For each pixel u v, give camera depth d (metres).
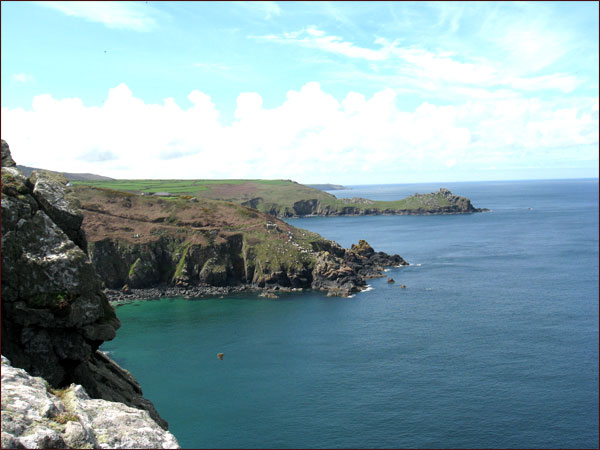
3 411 20.17
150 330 108.75
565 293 131.25
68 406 23.53
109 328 38.44
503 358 84.44
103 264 155.12
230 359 88.06
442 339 95.62
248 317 118.81
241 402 69.62
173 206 191.00
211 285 158.62
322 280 152.38
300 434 60.41
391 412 65.75
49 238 37.12
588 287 137.62
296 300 136.62
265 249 164.12
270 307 129.12
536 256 194.75
